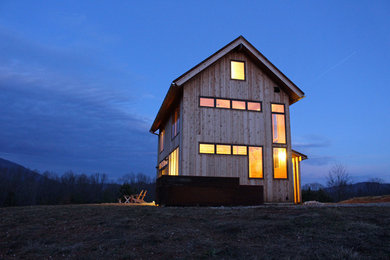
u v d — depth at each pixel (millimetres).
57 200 52500
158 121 20375
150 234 5852
